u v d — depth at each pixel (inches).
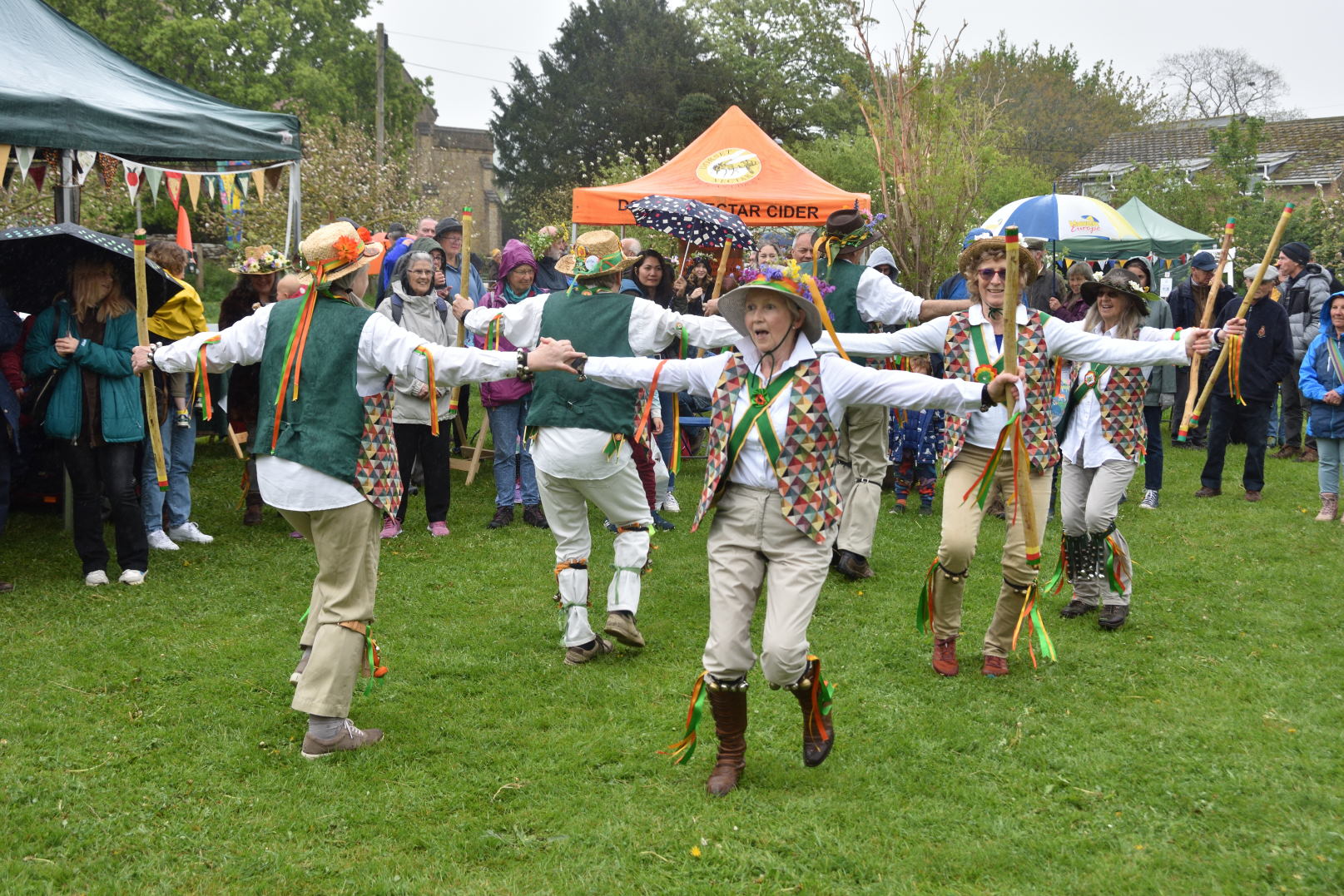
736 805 144.1
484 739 163.9
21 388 236.1
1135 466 215.3
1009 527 187.8
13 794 141.9
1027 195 914.1
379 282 382.9
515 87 1768.0
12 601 221.8
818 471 144.1
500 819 139.5
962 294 372.8
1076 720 171.9
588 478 191.0
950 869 129.3
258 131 344.5
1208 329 180.1
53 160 285.7
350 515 154.7
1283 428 439.5
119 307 234.4
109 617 213.6
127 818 137.5
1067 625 223.0
